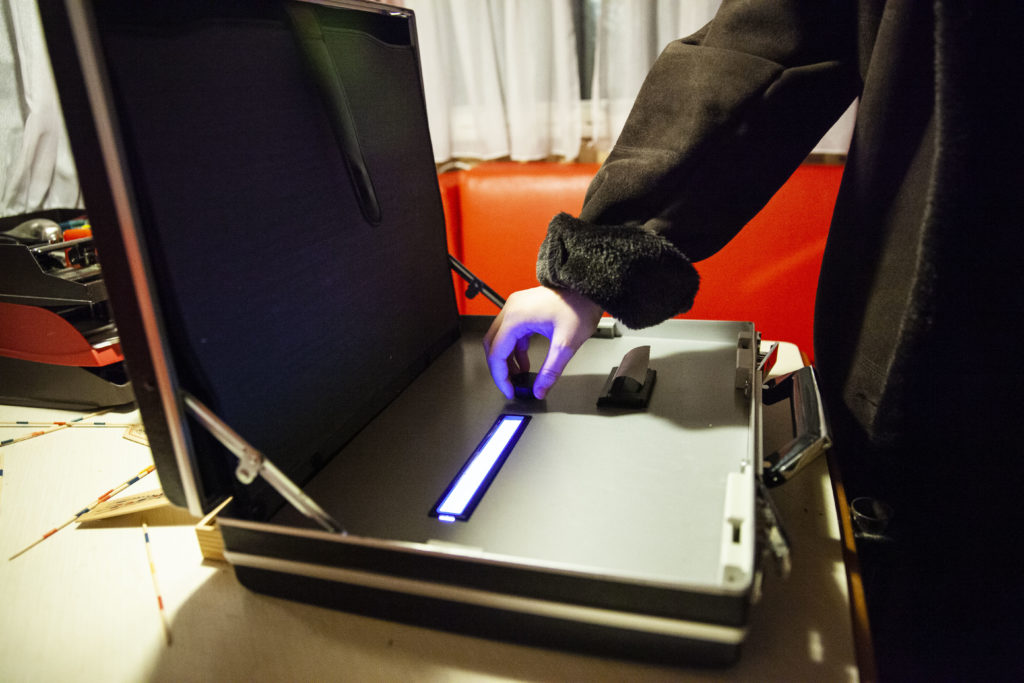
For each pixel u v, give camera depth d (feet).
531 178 3.73
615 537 1.40
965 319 1.69
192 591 1.63
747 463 1.50
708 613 1.19
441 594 1.36
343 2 1.92
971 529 1.97
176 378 1.31
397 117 2.21
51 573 1.73
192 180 1.36
